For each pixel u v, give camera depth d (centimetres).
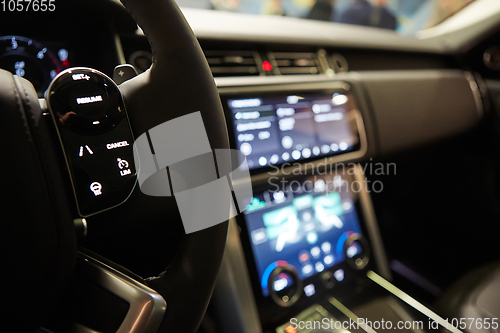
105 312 35
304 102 78
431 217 132
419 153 113
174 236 43
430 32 146
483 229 122
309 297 75
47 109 33
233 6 129
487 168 122
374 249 85
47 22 56
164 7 38
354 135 84
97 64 60
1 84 30
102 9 56
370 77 92
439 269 114
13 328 32
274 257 73
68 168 33
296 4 159
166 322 36
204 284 38
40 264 31
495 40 119
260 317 69
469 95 119
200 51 40
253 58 81
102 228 40
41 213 30
